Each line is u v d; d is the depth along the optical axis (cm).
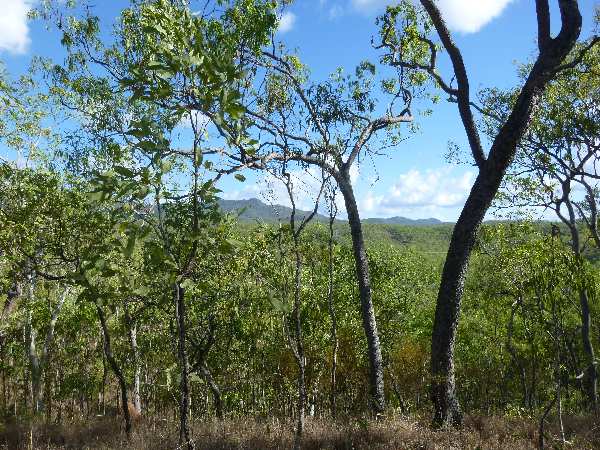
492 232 1354
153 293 488
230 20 1020
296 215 693
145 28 356
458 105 996
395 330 1914
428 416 909
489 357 1925
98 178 351
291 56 1107
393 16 1268
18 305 1323
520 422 868
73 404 1407
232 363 1232
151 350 1185
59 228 758
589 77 1425
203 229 378
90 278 588
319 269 1247
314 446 732
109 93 943
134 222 362
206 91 355
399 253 2223
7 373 1380
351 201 1128
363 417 866
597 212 1731
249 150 382
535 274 744
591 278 717
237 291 783
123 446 796
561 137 1464
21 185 814
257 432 801
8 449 857
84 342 1427
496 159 904
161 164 354
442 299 933
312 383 1302
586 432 773
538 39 886
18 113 1279
